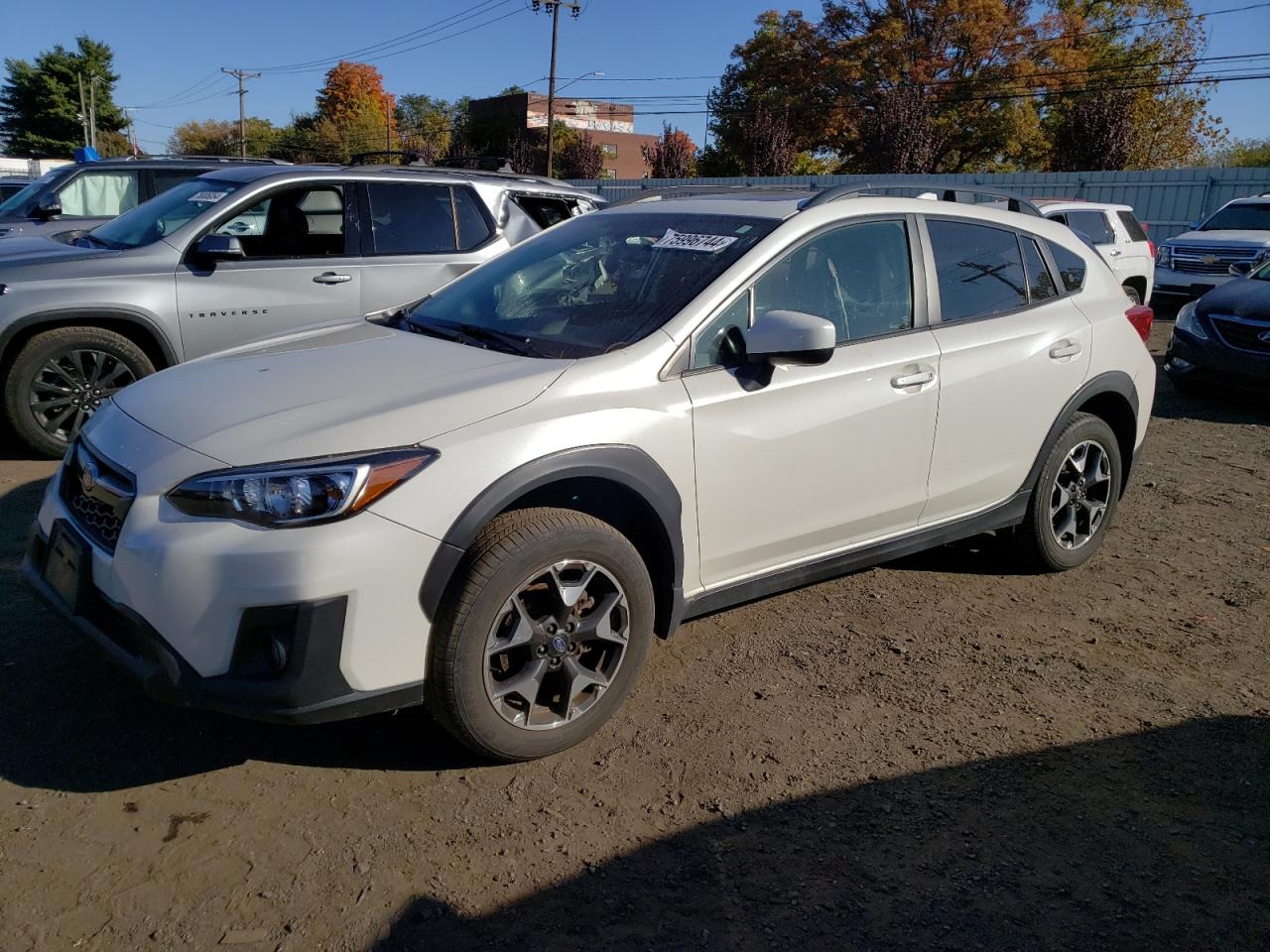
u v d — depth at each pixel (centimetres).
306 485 259
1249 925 249
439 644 277
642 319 339
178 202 664
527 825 279
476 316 382
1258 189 2064
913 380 383
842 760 317
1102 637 415
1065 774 312
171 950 229
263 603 254
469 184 724
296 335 384
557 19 4253
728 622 417
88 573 279
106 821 271
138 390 329
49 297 566
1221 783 310
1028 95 3925
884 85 4062
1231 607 451
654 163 4072
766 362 338
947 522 420
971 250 429
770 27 4384
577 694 310
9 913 237
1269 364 845
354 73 8156
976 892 258
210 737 314
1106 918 250
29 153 7912
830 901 253
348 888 251
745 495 341
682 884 258
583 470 296
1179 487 650
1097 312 470
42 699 328
